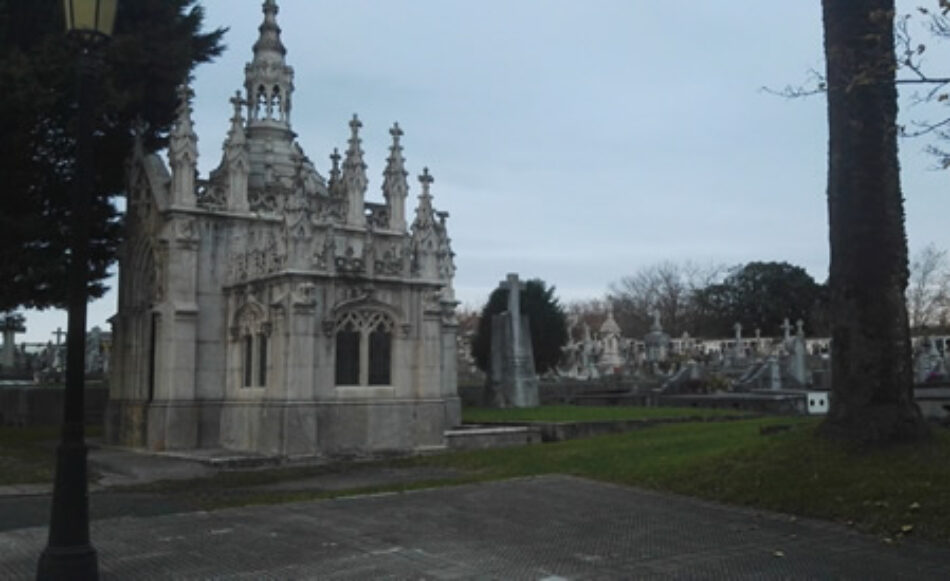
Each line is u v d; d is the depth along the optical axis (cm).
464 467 2069
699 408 3838
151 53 2986
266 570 996
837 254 1513
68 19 960
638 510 1370
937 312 8244
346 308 2355
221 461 2078
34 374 5828
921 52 1216
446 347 3206
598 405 4412
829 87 1331
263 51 3098
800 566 1006
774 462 1495
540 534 1191
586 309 13288
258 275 2402
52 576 888
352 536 1180
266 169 2861
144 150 2823
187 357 2494
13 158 2623
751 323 11100
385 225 3058
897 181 1497
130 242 2802
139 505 1533
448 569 995
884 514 1225
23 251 2697
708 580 945
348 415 2322
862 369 1470
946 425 2239
